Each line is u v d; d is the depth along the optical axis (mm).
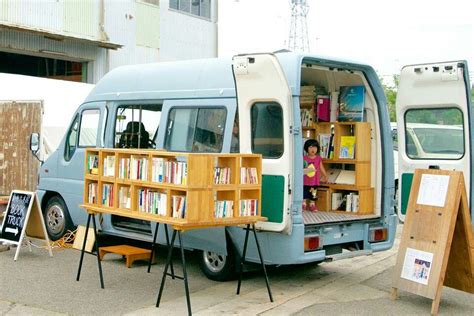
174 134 8336
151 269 8586
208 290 7562
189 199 6355
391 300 7191
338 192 8531
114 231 9125
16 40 17891
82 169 9609
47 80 14422
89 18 19969
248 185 6852
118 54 21266
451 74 8266
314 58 7410
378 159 8344
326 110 8664
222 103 7777
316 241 7340
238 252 7559
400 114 8898
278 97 7047
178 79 8438
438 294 6637
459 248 6922
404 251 7086
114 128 9281
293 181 7016
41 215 9148
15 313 6574
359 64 7973
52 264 8750
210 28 25375
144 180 6930
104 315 6523
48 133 13500
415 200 7086
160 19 22906
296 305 6941
